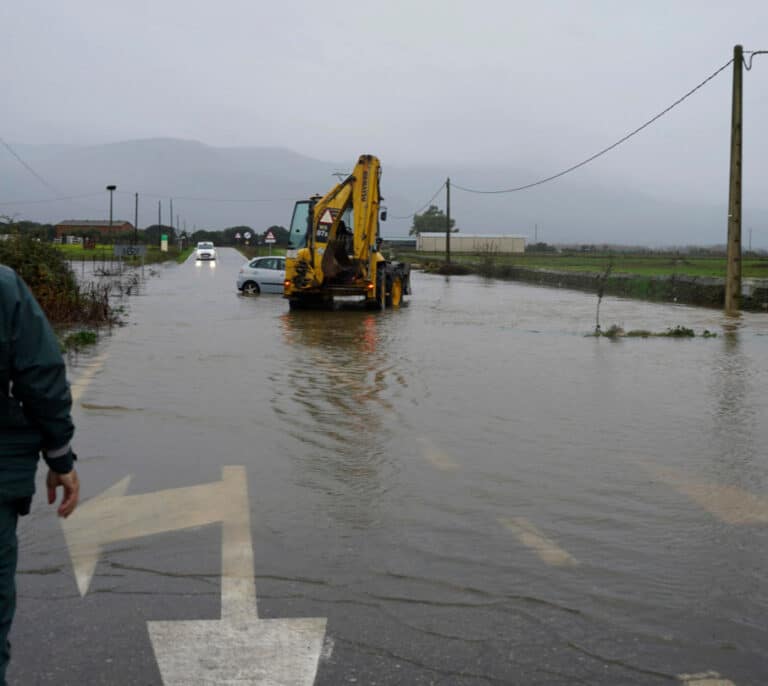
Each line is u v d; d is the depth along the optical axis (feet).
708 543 17.08
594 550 16.57
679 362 44.57
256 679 11.55
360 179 76.54
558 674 11.73
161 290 109.91
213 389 34.30
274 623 13.19
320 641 12.62
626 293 111.75
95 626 13.02
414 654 12.26
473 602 14.02
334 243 77.66
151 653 12.21
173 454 23.76
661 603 14.08
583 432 27.48
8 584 9.59
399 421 28.71
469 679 11.57
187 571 15.23
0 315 9.48
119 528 17.48
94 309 62.54
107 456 23.43
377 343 51.65
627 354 47.70
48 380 9.75
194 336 54.39
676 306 92.48
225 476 21.58
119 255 166.09
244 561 15.74
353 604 13.92
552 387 36.14
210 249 245.86
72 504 10.52
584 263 210.18
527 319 71.92
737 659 12.23
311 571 15.30
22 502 9.83
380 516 18.54
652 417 29.99
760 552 16.61
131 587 14.49
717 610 13.85
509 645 12.55
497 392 34.71
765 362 44.73
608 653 12.35
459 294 112.06
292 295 77.36
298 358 44.14
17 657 12.04
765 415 30.53
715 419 29.76
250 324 63.82
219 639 12.65
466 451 24.71
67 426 10.05
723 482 21.72
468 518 18.49
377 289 79.77
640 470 22.80
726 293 84.69
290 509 18.94
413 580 14.93
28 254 62.80
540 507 19.38
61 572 15.12
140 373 38.24
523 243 396.78
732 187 83.46
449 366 42.01
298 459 23.45
